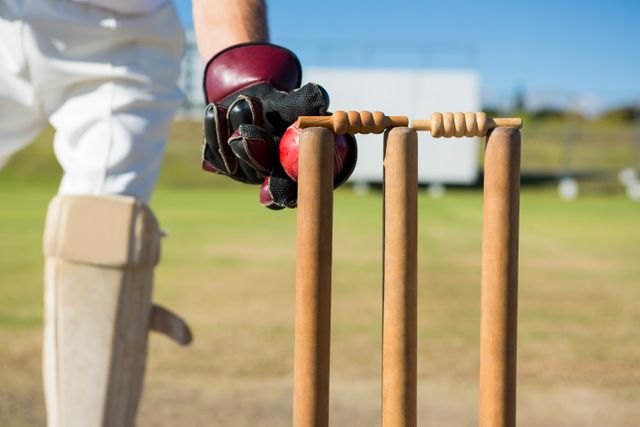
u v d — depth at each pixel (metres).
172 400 2.65
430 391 2.81
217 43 1.29
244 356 3.24
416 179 1.04
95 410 1.40
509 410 1.06
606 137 24.48
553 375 3.02
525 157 23.22
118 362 1.42
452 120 1.05
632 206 14.66
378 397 2.74
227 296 4.73
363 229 9.42
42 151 19.64
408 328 1.04
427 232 8.94
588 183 20.02
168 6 1.58
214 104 1.07
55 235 1.39
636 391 2.83
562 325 3.97
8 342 3.39
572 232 9.39
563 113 22.72
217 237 8.28
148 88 1.54
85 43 1.50
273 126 1.07
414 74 17.70
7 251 6.82
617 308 4.48
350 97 17.78
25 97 1.54
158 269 5.86
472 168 18.53
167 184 18.11
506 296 1.05
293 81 1.17
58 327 1.40
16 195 14.63
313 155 1.00
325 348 1.02
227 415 2.50
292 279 5.48
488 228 1.05
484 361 1.07
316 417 1.02
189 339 1.50
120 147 1.48
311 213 1.00
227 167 1.11
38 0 1.46
